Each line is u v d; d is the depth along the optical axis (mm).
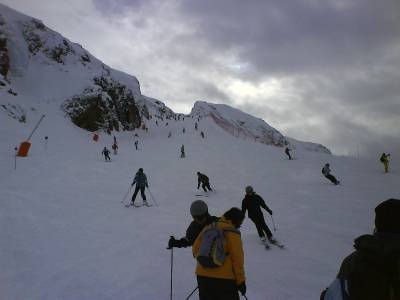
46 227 9438
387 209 2154
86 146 36125
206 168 25125
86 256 7309
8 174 17047
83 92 48344
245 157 31125
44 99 46062
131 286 5820
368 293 1982
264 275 6398
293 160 28688
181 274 6395
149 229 9844
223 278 3512
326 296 2312
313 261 7250
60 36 59875
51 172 19156
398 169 22734
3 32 49469
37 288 5676
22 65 49844
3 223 9398
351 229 10000
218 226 3699
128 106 56250
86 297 5383
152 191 17078
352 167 24281
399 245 2018
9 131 30547
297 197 15195
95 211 11914
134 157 30797
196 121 80875
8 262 6758
